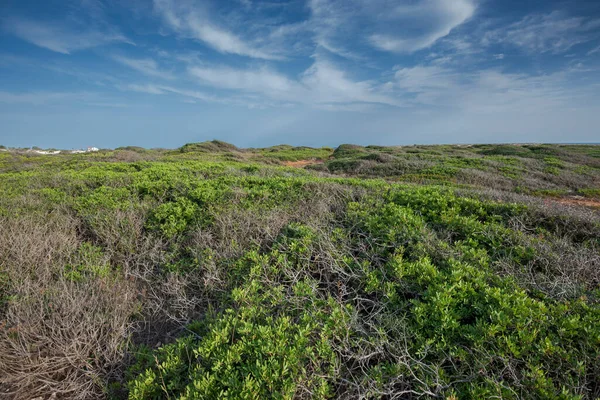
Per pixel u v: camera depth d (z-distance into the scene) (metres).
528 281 3.41
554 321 2.67
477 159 20.78
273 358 2.47
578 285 3.41
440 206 5.53
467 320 2.91
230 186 7.45
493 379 2.18
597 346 2.42
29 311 3.12
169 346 2.90
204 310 3.73
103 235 5.24
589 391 2.29
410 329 2.74
